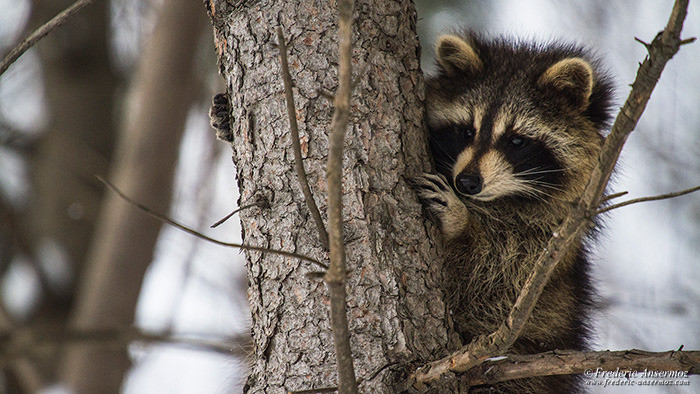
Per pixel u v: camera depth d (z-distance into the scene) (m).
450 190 6.84
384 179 5.59
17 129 17.05
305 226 5.39
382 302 5.30
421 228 5.68
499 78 8.47
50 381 14.06
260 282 5.53
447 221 6.96
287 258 5.39
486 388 5.84
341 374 4.21
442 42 8.67
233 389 9.61
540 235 8.22
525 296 4.40
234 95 5.80
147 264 12.97
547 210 8.24
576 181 8.35
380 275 5.35
